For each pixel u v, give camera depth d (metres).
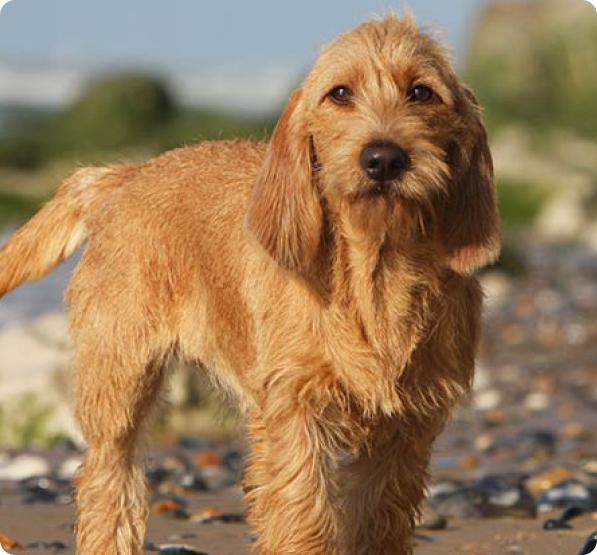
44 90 91.50
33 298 27.45
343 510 9.86
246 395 10.30
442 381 9.55
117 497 10.90
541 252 42.81
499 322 28.58
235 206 10.40
